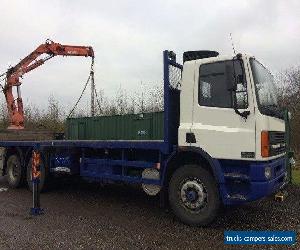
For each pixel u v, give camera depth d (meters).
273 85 6.82
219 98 6.02
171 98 6.70
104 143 7.67
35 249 5.00
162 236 5.62
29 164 9.80
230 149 5.81
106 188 9.89
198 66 6.33
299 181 9.50
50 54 12.00
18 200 8.41
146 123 7.88
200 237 5.57
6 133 11.07
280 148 6.39
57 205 7.82
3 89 12.56
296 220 6.42
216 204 5.96
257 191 5.54
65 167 8.88
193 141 6.20
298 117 13.89
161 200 6.71
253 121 5.65
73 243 5.27
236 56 5.89
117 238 5.51
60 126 17.12
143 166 6.99
